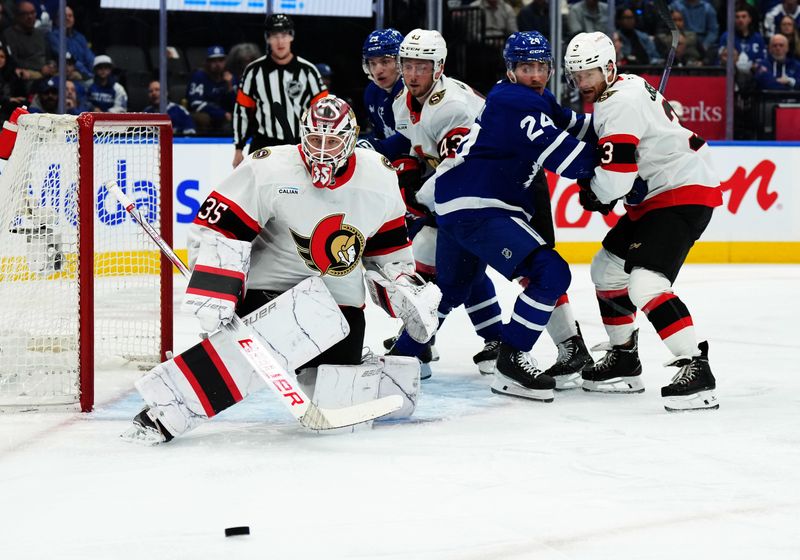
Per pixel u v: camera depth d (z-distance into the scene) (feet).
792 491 14.20
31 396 20.08
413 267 18.62
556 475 15.03
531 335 20.71
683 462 15.81
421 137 23.17
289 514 13.07
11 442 16.98
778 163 48.93
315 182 17.06
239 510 13.24
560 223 47.96
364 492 14.08
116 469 15.25
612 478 14.88
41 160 21.13
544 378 20.66
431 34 22.18
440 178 21.79
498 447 16.78
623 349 21.84
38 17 47.52
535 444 16.99
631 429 18.17
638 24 51.70
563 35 50.55
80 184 19.10
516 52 20.77
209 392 16.85
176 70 50.11
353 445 16.88
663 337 20.07
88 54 48.70
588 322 32.27
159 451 16.39
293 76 35.35
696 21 51.90
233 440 17.20
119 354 24.84
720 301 36.70
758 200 48.88
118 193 18.42
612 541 12.10
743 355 26.37
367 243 18.44
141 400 20.65
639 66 51.60
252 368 16.99
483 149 21.04
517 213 21.15
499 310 24.11
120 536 12.22
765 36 52.47
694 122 52.08
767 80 52.54
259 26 50.60
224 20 50.24
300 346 17.31
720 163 48.44
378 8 50.85
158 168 24.56
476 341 29.14
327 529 12.48
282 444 16.92
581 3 50.47
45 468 15.31
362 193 17.65
